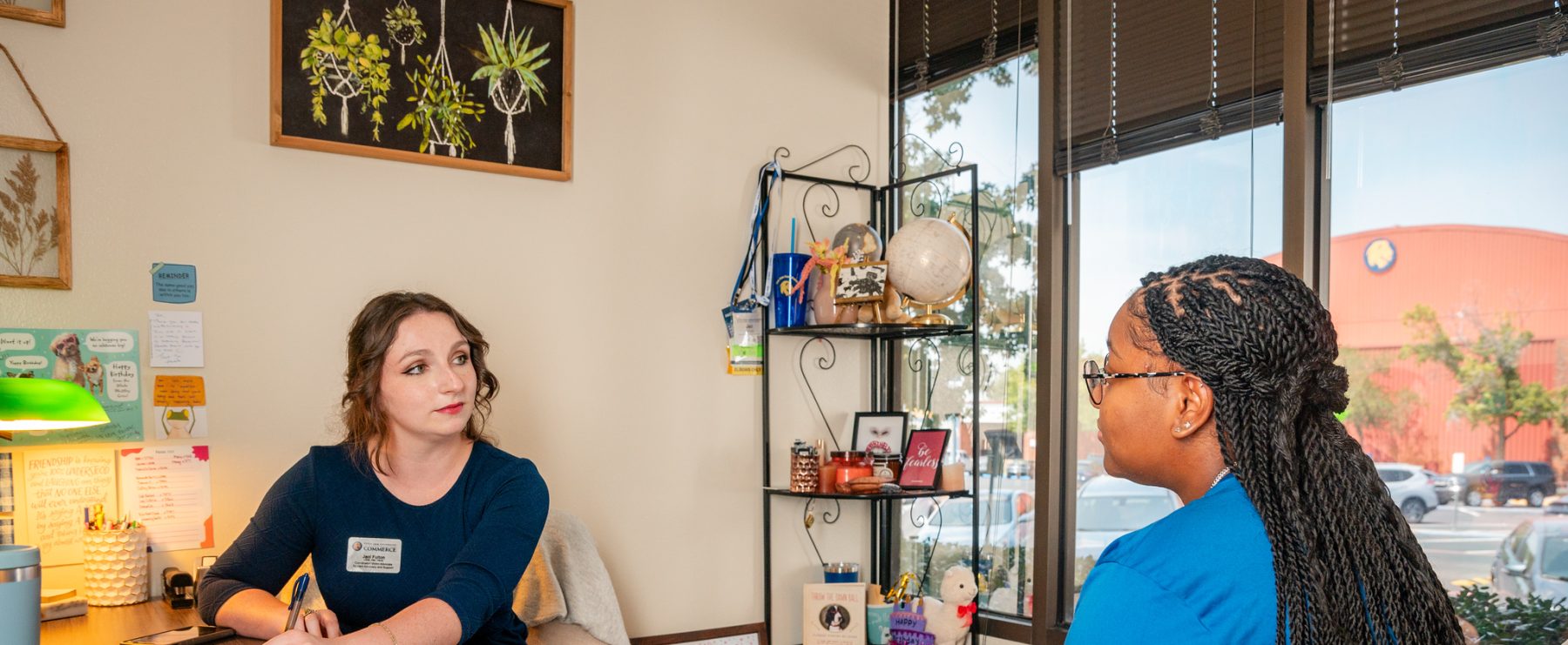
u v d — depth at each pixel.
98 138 2.37
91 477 2.33
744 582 3.24
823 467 3.11
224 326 2.50
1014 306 3.10
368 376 1.74
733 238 3.26
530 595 2.47
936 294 2.99
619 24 3.08
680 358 3.14
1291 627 0.83
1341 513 0.88
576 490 2.94
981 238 3.23
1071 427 2.91
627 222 3.07
